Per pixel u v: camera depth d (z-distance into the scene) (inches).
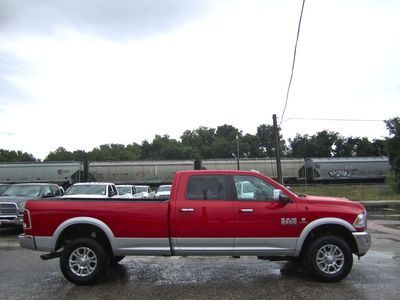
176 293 275.9
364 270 334.3
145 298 265.3
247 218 296.7
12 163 2060.8
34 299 264.4
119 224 298.7
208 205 298.5
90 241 300.2
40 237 301.6
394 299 257.0
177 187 304.3
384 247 448.1
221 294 272.7
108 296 270.1
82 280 296.4
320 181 2271.2
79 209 301.6
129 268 350.6
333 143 4859.7
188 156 4975.4
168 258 391.2
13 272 339.3
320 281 298.8
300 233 297.3
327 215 299.1
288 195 304.2
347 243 307.6
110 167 2128.4
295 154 4970.5
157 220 297.3
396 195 1617.9
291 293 272.5
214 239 295.4
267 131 5187.0
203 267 352.5
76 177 2065.7
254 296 267.1
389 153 1882.4
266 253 297.3
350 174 2267.5
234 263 368.2
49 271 342.6
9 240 530.6
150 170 2170.3
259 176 309.0
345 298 259.6
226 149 5049.2
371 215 873.5
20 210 589.9
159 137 5590.6
